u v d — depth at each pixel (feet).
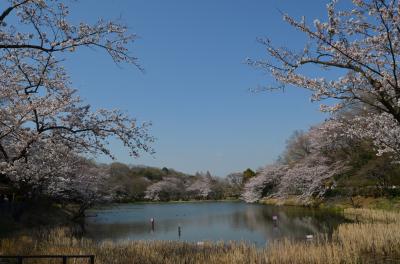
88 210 181.27
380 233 53.31
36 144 46.98
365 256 47.55
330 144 130.41
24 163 48.14
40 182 69.77
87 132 46.03
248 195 234.79
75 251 49.37
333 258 43.70
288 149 213.05
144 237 89.76
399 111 28.68
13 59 42.01
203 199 300.61
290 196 185.57
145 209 194.70
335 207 128.26
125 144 46.78
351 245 50.08
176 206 222.07
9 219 79.36
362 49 29.76
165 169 367.45
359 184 122.93
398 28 28.30
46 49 34.78
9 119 40.04
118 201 258.98
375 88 28.48
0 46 33.06
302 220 108.68
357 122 47.62
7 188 72.54
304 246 51.65
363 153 121.39
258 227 101.04
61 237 64.85
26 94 41.68
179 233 92.07
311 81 30.53
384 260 45.11
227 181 323.98
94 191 122.83
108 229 105.09
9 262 41.60
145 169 336.49
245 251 50.03
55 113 45.44
